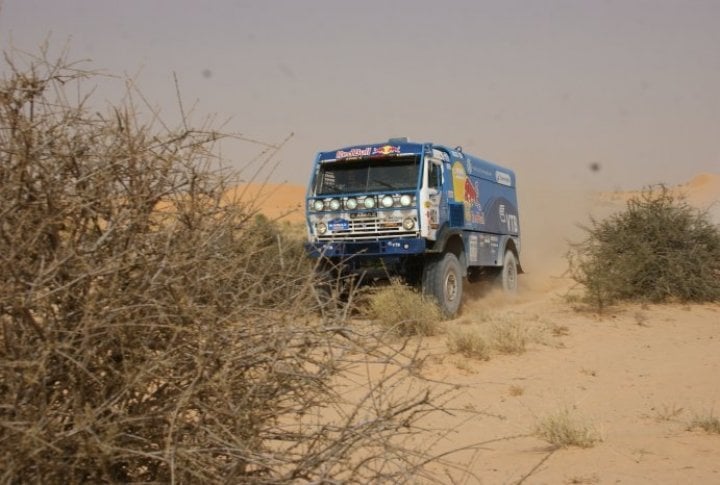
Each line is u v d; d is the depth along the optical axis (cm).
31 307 299
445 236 1459
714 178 8381
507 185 2016
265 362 336
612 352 1155
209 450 311
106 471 300
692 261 1673
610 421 786
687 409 831
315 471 337
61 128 329
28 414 294
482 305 1756
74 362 294
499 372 1015
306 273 361
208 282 329
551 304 1656
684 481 579
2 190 308
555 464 631
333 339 348
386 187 1433
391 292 1237
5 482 287
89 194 324
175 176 341
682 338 1272
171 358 313
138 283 316
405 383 895
